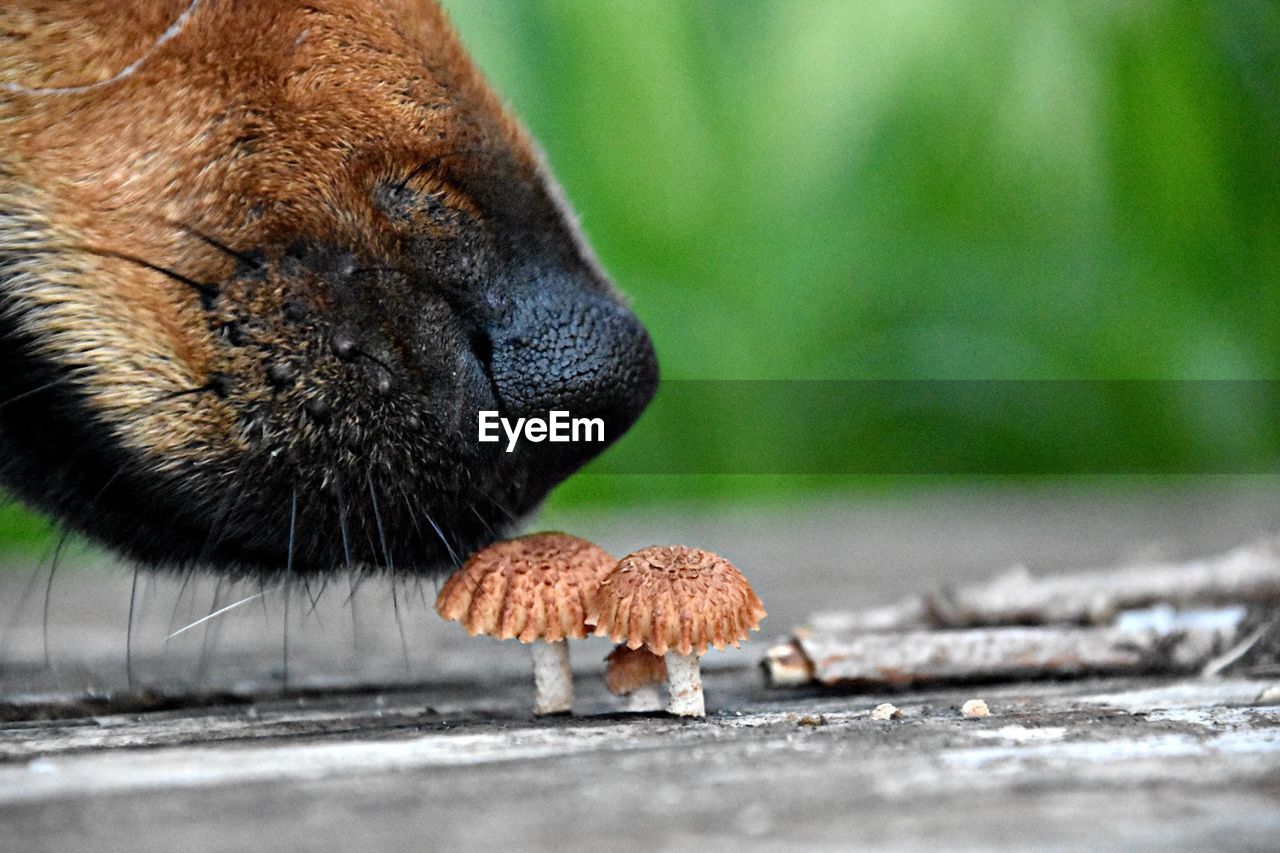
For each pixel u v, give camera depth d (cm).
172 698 45
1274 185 109
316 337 41
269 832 34
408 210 42
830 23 112
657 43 111
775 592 65
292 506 41
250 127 42
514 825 34
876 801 35
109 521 42
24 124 42
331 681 48
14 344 42
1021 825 34
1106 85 108
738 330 111
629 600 40
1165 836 33
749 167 114
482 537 42
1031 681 45
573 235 44
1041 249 113
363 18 43
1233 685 43
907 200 113
